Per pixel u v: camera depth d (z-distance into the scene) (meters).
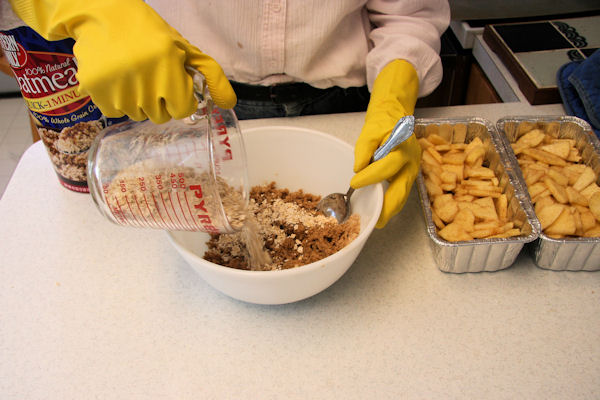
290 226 0.69
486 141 0.77
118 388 0.55
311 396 0.53
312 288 0.56
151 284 0.66
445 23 0.92
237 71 0.88
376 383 0.54
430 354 0.57
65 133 0.71
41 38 0.61
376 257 0.68
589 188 0.70
